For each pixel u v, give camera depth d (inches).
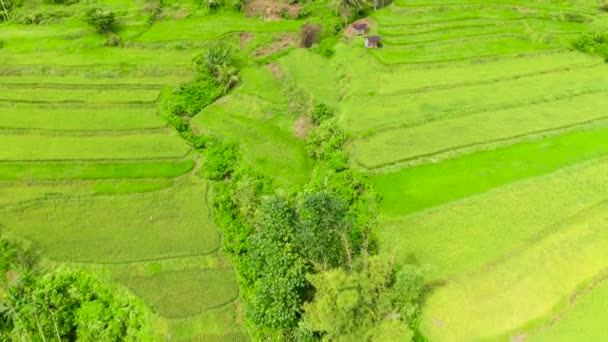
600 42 2536.9
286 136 2217.0
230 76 2583.7
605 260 1464.1
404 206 1715.1
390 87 2356.1
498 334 1317.7
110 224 1804.9
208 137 2237.9
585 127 2011.6
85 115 2353.6
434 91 2308.1
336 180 1835.6
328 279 1222.9
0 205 1860.2
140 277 1615.4
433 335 1323.8
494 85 2320.4
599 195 1681.8
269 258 1387.8
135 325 1481.3
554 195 1699.1
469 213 1660.9
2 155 2086.6
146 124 2299.5
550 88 2262.6
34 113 2354.8
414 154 1923.0
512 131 2006.6
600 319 1322.6
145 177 2000.5
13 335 1449.3
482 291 1414.9
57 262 1657.2
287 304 1325.0
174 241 1740.9
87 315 1508.4
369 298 1210.0
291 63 2677.2
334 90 2420.0
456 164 1883.6
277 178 1982.0
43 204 1878.7
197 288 1588.3
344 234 1374.3
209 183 2004.2
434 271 1455.5
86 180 1979.6
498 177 1802.4
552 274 1444.4
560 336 1299.2
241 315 1518.2
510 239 1553.9
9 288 1546.5
